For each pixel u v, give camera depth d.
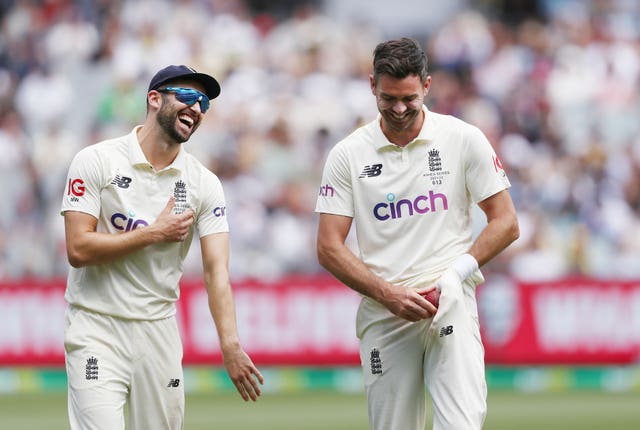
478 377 18.03
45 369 41.03
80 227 17.86
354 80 56.56
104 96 56.56
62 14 59.06
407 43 17.44
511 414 33.34
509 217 18.30
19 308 40.81
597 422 31.42
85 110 56.62
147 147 18.27
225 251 18.62
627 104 56.09
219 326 18.28
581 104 55.84
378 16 60.75
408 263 18.34
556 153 53.25
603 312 40.28
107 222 18.20
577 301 40.31
